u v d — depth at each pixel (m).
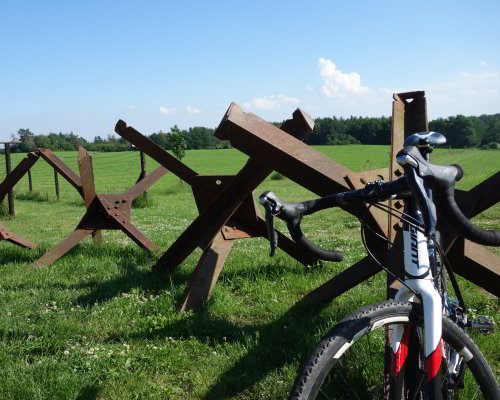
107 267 6.57
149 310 4.83
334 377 3.11
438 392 2.01
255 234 5.66
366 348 3.37
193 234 5.61
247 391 3.23
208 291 4.92
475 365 2.22
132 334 4.24
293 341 3.88
